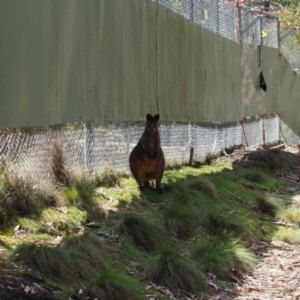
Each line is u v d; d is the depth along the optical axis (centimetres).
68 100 952
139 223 930
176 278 810
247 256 958
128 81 1195
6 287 636
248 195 1388
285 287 881
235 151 1955
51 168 1016
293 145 2397
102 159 1193
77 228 904
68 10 953
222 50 1775
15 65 801
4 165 900
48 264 713
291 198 1475
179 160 1550
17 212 875
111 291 715
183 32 1490
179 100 1468
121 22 1163
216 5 1766
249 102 2020
